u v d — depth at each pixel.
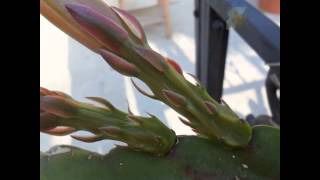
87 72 0.65
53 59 0.67
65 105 0.09
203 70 0.44
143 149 0.10
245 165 0.10
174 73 0.09
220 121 0.10
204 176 0.10
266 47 0.29
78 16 0.08
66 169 0.09
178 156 0.10
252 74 0.71
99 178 0.10
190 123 0.10
